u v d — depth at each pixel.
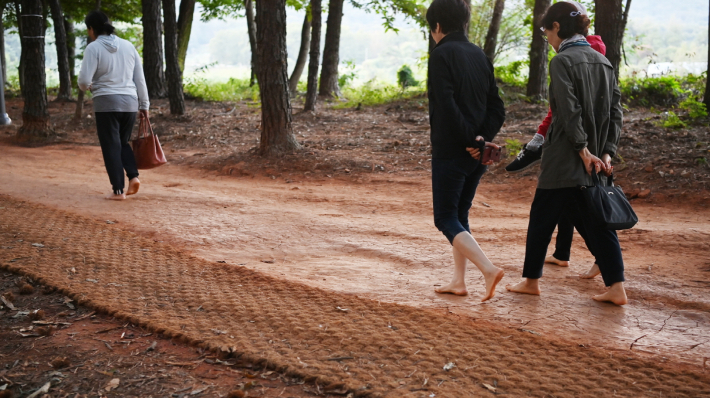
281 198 7.43
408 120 14.28
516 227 5.82
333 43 22.38
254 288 3.67
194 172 9.70
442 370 2.58
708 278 4.11
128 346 2.83
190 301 3.41
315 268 4.37
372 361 2.66
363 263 4.55
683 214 6.39
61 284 3.56
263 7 9.70
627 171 7.90
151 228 5.38
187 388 2.43
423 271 4.32
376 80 25.36
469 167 3.44
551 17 3.53
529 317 3.35
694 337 3.10
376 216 6.43
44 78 12.83
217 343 2.80
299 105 19.14
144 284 3.67
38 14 12.60
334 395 2.38
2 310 3.23
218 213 6.13
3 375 2.51
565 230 4.36
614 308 3.55
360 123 14.11
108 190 7.15
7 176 7.90
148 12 19.83
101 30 6.32
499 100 3.51
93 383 2.46
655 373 2.59
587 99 3.38
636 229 5.54
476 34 22.06
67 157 10.85
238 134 13.13
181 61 22.70
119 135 6.56
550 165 3.48
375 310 3.32
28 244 4.38
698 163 7.66
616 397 2.37
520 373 2.57
